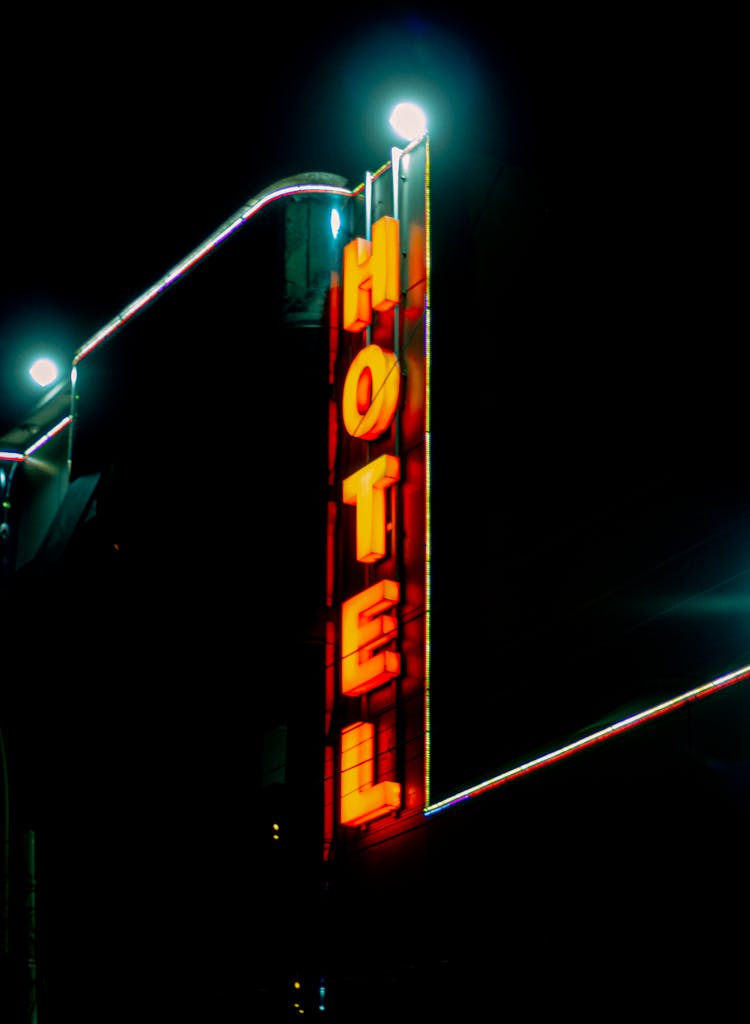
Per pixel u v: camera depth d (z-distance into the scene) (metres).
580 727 13.04
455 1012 12.49
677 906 10.50
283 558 16.47
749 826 10.09
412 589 14.98
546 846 11.89
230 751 16.70
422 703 14.38
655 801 10.90
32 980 17.47
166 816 17.48
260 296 18.11
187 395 19.44
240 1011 15.23
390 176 17.09
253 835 15.84
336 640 15.84
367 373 16.08
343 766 14.98
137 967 17.03
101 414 21.42
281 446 16.92
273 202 18.23
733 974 9.95
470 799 13.10
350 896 14.44
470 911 12.66
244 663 16.83
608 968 10.95
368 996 13.72
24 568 21.52
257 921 15.39
